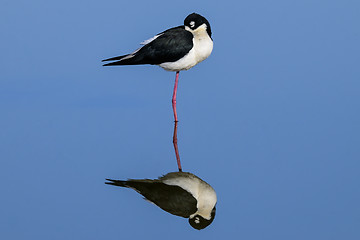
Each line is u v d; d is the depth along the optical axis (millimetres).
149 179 9297
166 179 9367
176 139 10508
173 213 8297
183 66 11070
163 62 10945
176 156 9961
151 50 10883
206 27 11016
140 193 8797
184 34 10867
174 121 11086
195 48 10867
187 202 8602
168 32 11039
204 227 7980
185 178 9414
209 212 8352
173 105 11414
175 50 10727
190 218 8180
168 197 8727
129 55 11250
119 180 9164
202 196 8820
